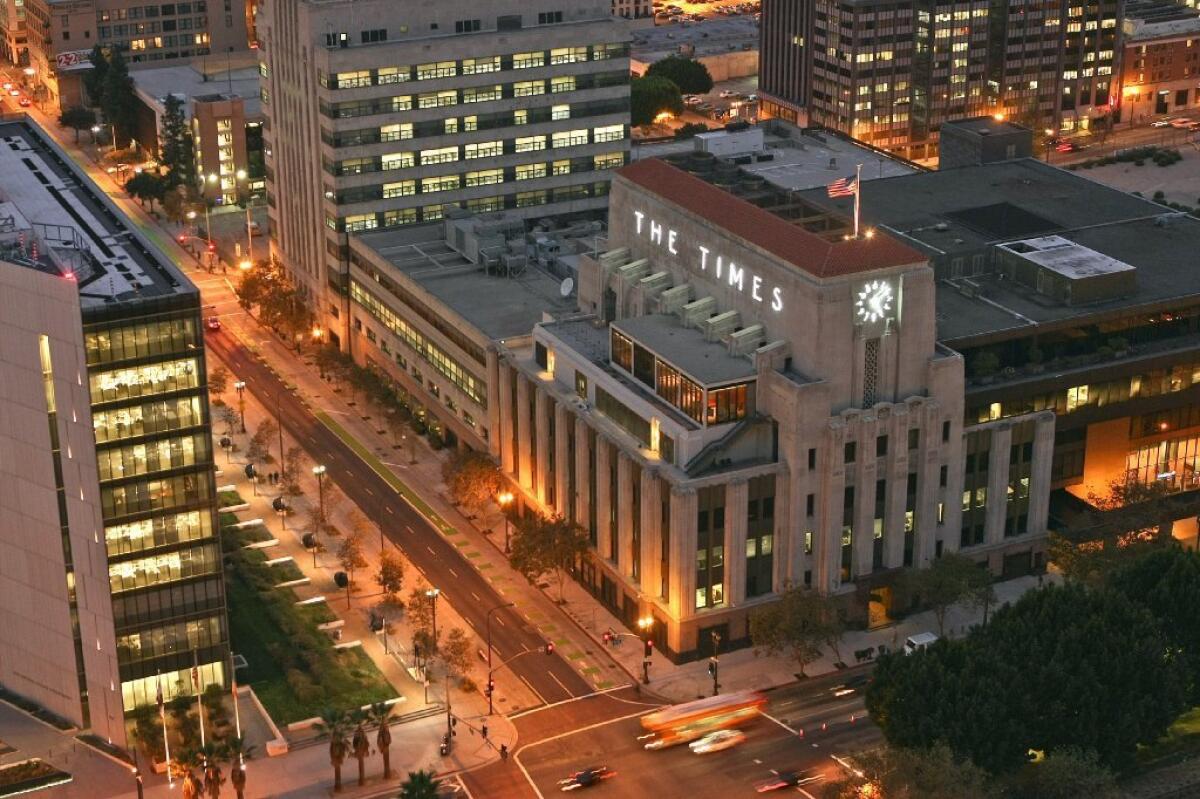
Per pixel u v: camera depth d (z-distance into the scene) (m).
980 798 192.75
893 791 196.62
